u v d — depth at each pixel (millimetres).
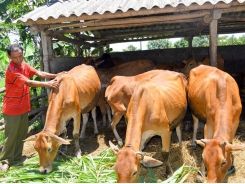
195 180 4285
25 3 10688
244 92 8500
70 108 5109
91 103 6066
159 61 11578
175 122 4750
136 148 3604
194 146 5457
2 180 4258
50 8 6996
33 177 4332
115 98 5723
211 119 4273
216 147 3373
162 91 4512
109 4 6750
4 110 5035
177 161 4996
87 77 6090
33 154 5719
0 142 6555
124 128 7008
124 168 3199
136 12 5746
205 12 5934
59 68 7707
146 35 10969
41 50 7352
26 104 5180
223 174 3418
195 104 4910
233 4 5523
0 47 10094
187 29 9445
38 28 6410
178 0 6066
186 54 11352
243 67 11000
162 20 6230
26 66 5184
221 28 10523
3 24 9734
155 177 4367
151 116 4055
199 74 5113
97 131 6723
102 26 7086
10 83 4926
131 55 11734
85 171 4477
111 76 7375
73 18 5996
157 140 5910
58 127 4844
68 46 11523
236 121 4375
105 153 5215
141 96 4043
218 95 4215
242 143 5609
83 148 5914
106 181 4172
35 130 7395
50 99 5059
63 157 5383
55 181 4238
